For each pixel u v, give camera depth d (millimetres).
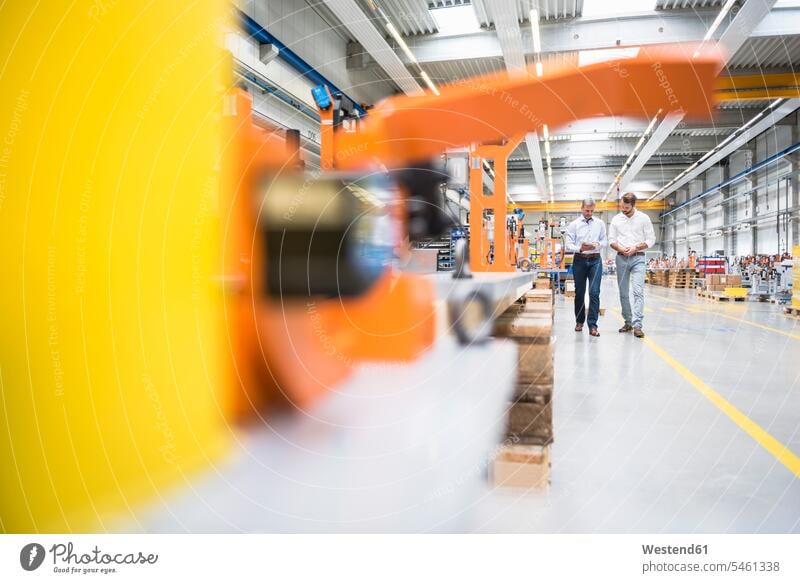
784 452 1972
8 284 1167
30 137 1153
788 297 9859
